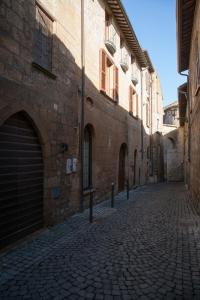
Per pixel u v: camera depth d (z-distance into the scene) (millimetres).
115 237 6152
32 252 5121
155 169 26922
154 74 26438
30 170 6172
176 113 35188
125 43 15352
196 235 6277
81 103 9031
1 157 5168
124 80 15461
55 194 7203
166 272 4227
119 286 3777
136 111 18750
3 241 5203
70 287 3758
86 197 9789
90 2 10227
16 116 5695
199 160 9188
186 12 10055
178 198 13117
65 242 5754
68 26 8078
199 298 3439
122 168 15734
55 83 7148
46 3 6766
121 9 12391
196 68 9992
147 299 3426
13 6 5332
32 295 3543
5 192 5270
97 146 10891
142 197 13414
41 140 6535
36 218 6438
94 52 10617
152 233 6488
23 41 5668
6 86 5102
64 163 7770
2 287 3766
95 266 4473
